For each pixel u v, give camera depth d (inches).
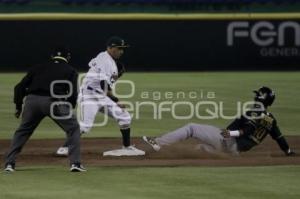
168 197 938.1
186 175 1094.4
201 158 1262.3
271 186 1015.6
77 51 3043.8
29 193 958.4
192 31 3122.5
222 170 1139.9
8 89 2410.2
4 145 1423.5
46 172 1119.0
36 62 3036.4
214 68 3147.1
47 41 3029.0
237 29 3147.1
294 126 1718.8
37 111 1111.6
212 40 3137.3
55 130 1656.0
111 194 953.5
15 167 1167.6
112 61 1293.1
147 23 3090.6
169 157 1272.1
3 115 1871.3
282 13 3341.5
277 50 3174.2
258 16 3157.0
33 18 3019.2
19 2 3646.7
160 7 3681.1
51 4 3671.3
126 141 1293.1
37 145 1417.3
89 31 3046.3
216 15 3137.3
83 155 1300.4
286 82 2652.6
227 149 1254.3
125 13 3405.5
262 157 1275.8
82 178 1066.7
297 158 1264.8
